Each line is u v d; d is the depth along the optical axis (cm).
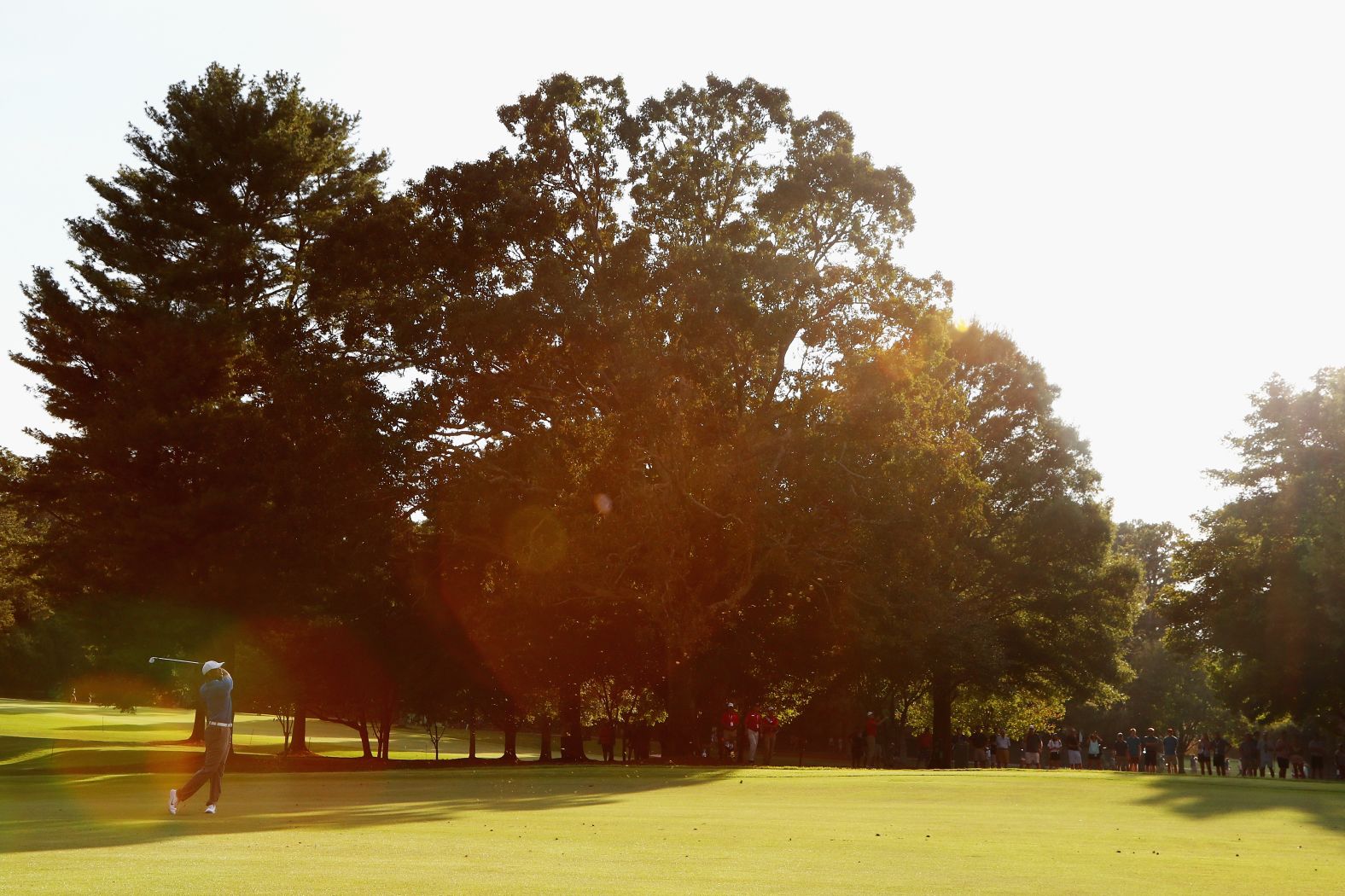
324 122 5038
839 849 1110
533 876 838
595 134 4125
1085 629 5925
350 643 4694
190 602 4300
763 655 4622
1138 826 1481
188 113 4778
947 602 4662
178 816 1416
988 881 878
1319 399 5559
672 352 3662
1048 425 6000
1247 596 5416
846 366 4000
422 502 4056
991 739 5950
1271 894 832
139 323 4628
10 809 1558
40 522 6694
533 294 3634
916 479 3888
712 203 4153
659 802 1812
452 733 8875
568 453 3872
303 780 2475
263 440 4319
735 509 3772
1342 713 5306
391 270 3928
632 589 3934
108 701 5303
